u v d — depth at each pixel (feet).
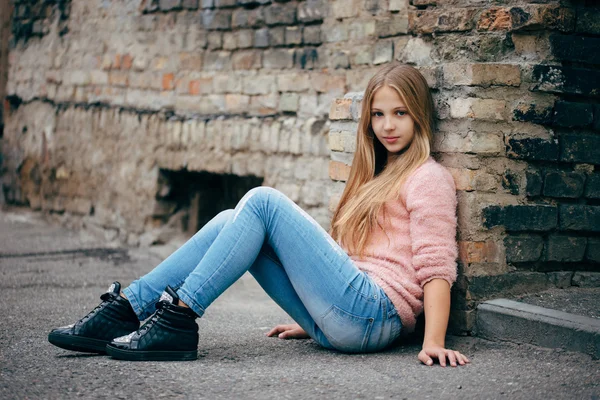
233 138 16.75
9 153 23.59
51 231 20.66
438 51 9.86
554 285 9.87
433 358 8.46
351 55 14.73
